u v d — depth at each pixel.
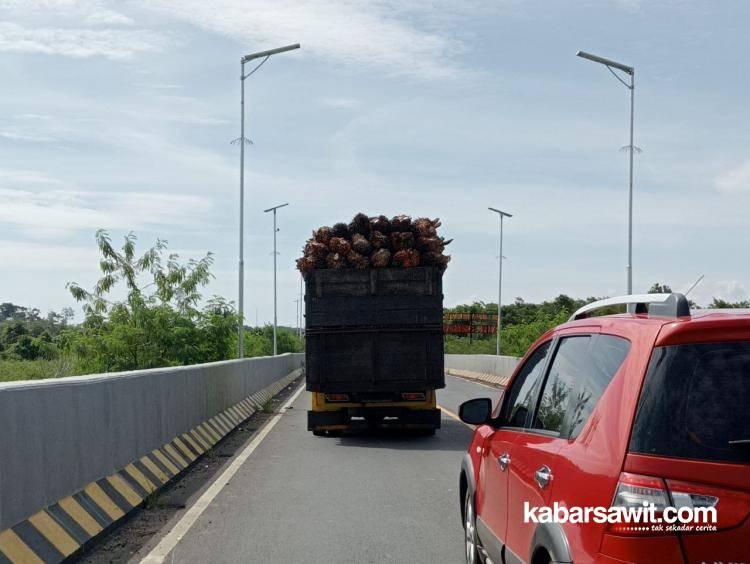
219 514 9.54
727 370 3.63
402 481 11.88
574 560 3.88
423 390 17.27
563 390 4.79
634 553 3.53
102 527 8.24
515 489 5.13
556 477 4.27
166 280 31.97
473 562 6.77
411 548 7.97
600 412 4.00
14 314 91.31
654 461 3.56
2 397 6.46
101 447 9.09
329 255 17.22
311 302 17.20
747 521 3.41
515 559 5.04
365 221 17.56
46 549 6.82
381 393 17.27
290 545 8.08
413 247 17.33
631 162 30.70
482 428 6.80
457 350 87.81
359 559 7.57
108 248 31.53
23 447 6.84
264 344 61.28
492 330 95.06
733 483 3.46
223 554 7.72
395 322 17.16
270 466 13.38
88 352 30.45
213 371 17.53
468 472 6.92
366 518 9.33
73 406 8.18
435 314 17.19
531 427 5.23
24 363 32.22
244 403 22.88
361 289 17.19
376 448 15.79
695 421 3.58
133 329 30.19
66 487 7.89
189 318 31.86
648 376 3.73
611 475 3.67
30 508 6.94
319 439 17.36
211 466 13.38
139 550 7.84
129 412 10.35
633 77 30.62
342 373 17.17
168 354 30.88
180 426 13.68
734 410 3.57
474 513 6.71
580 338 4.86
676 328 3.72
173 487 11.32
